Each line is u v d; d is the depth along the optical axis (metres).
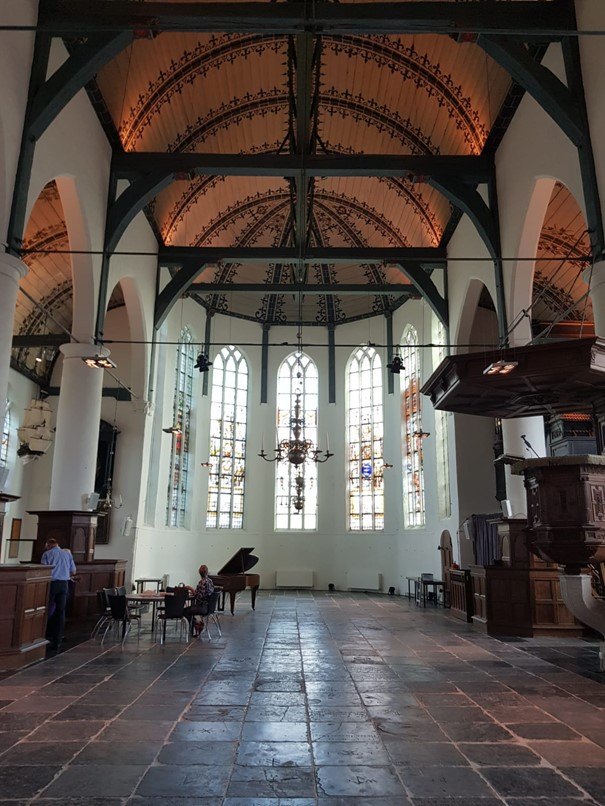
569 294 17.14
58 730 5.20
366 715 5.71
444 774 4.26
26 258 16.44
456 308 16.39
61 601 9.59
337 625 12.48
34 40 9.54
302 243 15.73
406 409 22.09
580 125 9.28
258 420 24.08
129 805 3.73
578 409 9.20
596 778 4.19
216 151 16.11
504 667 8.02
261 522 23.48
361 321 24.33
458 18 9.47
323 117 15.98
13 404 18.55
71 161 11.05
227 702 6.15
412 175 13.49
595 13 8.95
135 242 15.10
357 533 22.94
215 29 9.26
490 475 17.42
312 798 3.86
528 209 11.74
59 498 12.15
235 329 24.20
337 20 9.12
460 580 13.79
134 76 12.21
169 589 11.52
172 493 20.66
